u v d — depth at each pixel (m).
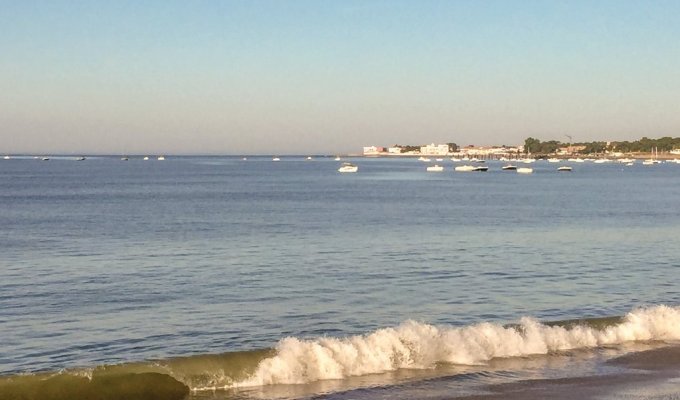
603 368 20.36
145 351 23.45
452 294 33.09
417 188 158.88
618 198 118.94
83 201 111.81
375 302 31.27
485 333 21.77
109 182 185.75
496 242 54.78
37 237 59.19
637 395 18.09
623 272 39.59
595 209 93.00
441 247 51.47
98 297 32.41
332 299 31.91
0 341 24.64
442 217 80.25
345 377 19.38
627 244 53.34
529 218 78.69
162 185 170.50
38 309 29.84
